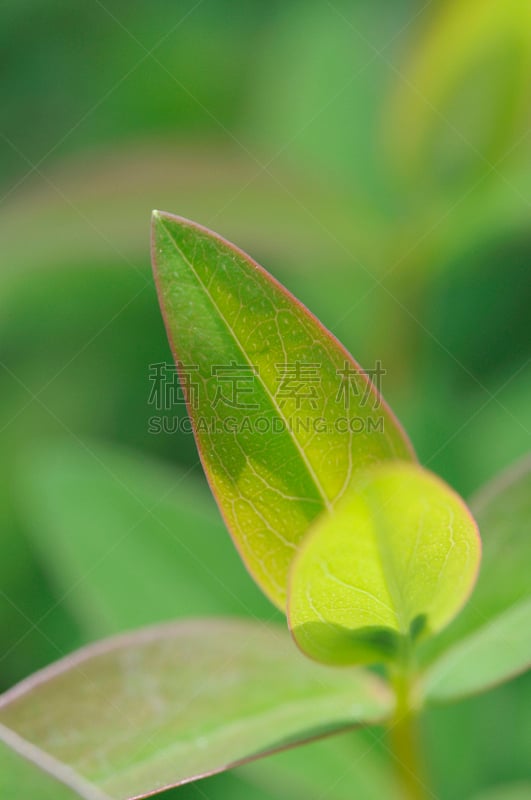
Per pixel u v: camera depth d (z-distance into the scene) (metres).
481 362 0.31
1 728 0.22
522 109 0.28
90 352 0.33
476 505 0.23
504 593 0.23
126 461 0.28
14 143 0.35
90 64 0.36
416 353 0.31
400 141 0.29
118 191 0.28
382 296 0.31
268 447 0.22
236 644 0.23
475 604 0.23
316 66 0.35
